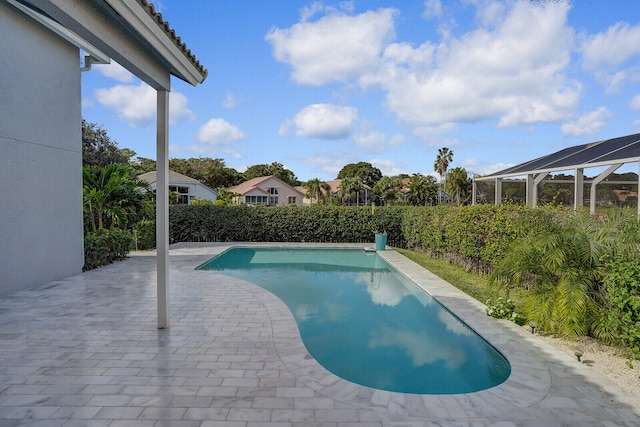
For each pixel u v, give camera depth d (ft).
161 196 16.34
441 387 12.89
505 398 10.77
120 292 23.57
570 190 38.40
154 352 13.96
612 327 13.94
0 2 22.47
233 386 11.34
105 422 9.34
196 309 19.88
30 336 15.57
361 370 14.34
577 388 11.38
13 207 23.44
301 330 19.15
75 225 29.55
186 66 16.20
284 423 9.37
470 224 31.48
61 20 9.72
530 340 15.57
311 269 37.55
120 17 10.84
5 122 22.80
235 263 40.98
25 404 10.20
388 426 9.30
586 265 15.24
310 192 155.02
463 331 18.40
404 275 31.94
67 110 28.58
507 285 18.51
